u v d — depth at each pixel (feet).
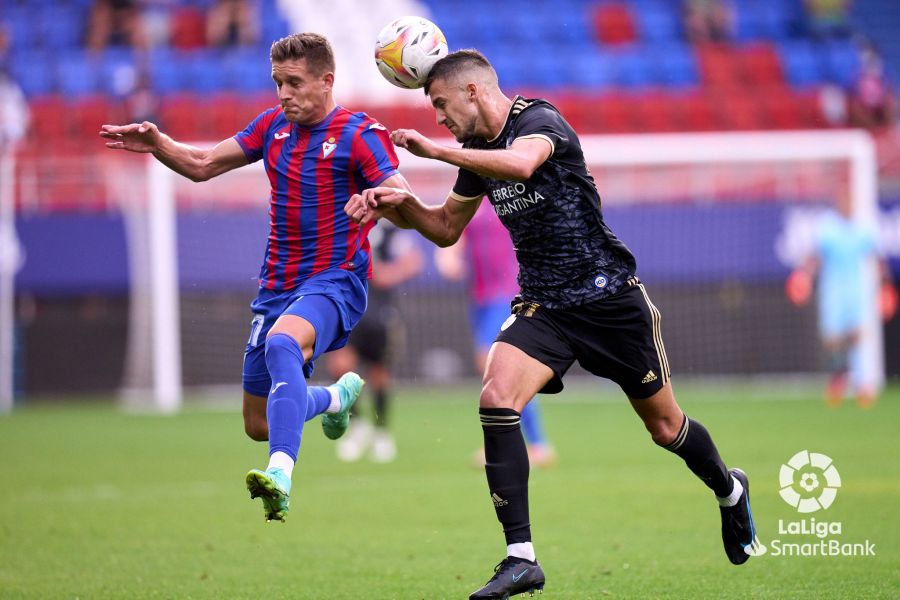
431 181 219.82
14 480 114.01
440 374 218.18
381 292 136.77
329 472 120.47
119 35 284.00
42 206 211.20
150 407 200.85
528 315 57.36
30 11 286.66
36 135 254.68
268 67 281.54
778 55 302.25
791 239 221.25
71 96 264.72
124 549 76.64
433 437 157.17
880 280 194.49
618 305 56.65
